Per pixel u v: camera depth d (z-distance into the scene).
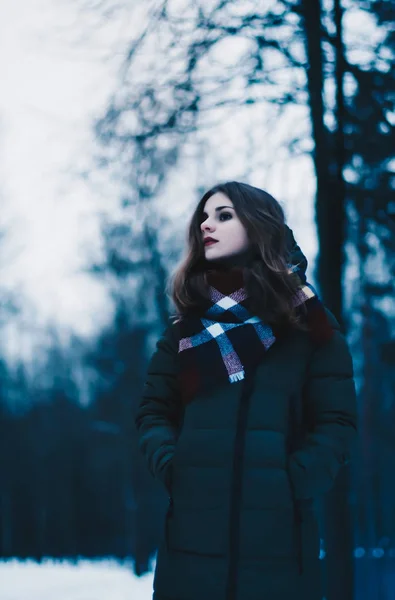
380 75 4.51
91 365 25.02
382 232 4.94
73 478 31.89
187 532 1.95
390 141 4.52
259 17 4.54
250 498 1.91
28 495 32.31
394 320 7.41
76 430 31.45
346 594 4.02
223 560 1.89
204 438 2.00
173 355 2.25
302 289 2.14
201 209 2.32
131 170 5.06
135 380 21.97
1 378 31.06
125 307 16.97
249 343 2.05
